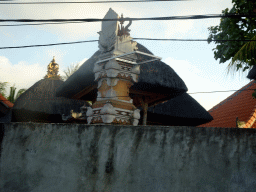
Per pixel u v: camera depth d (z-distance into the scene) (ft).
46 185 17.47
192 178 14.76
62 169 17.39
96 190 16.47
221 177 14.28
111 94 24.21
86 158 17.10
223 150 14.55
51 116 45.47
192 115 40.73
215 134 14.89
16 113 45.03
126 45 25.09
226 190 14.07
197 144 15.08
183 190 14.80
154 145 15.90
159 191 15.21
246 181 13.87
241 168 14.07
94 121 24.86
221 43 27.37
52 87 47.19
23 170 18.04
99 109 24.68
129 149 16.34
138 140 16.29
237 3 26.71
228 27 26.89
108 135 16.97
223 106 48.67
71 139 17.66
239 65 23.81
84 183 16.80
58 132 18.02
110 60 24.39
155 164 15.62
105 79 25.03
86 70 30.71
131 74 25.13
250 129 14.37
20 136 18.60
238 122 34.63
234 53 26.50
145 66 30.55
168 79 31.27
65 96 39.17
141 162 15.93
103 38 25.93
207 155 14.76
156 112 38.58
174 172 15.16
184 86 32.04
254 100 41.14
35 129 18.49
